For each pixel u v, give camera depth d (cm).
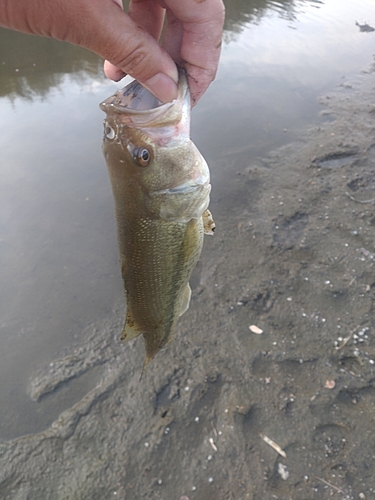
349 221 57
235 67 103
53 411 38
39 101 86
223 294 48
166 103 19
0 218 58
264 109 85
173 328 27
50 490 33
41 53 103
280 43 115
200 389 39
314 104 88
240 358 41
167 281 24
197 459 34
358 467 33
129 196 21
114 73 22
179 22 20
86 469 34
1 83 91
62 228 57
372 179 64
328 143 74
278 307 46
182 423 37
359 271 49
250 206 61
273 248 53
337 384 39
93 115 81
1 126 78
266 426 36
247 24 126
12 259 53
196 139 76
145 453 35
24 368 42
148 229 22
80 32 17
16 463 35
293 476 33
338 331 43
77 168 68
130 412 38
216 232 56
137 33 17
